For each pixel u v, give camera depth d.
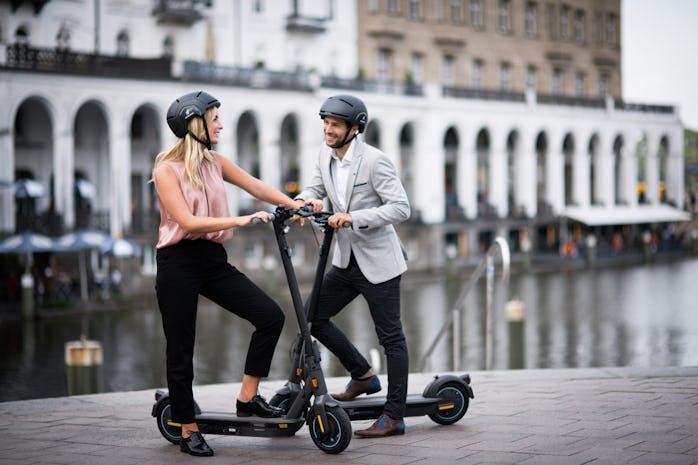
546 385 7.77
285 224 5.77
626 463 5.05
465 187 56.03
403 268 6.15
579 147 64.69
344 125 6.04
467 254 55.06
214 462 5.41
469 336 26.80
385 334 6.05
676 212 70.50
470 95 55.81
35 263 36.78
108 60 38.81
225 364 22.27
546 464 5.08
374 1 53.25
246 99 43.97
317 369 5.65
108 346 24.92
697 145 95.44
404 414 6.04
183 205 5.55
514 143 61.00
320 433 5.54
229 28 46.12
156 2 42.84
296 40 49.09
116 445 5.95
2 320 30.36
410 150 54.59
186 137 5.65
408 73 53.06
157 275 5.71
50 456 5.68
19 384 19.27
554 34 66.06
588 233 66.44
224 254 5.77
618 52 71.56
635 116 69.19
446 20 57.31
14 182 35.75
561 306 34.19
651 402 6.82
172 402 5.65
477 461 5.19
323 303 6.25
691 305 34.19
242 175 5.91
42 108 39.50
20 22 38.28
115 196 39.19
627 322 29.52
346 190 6.12
